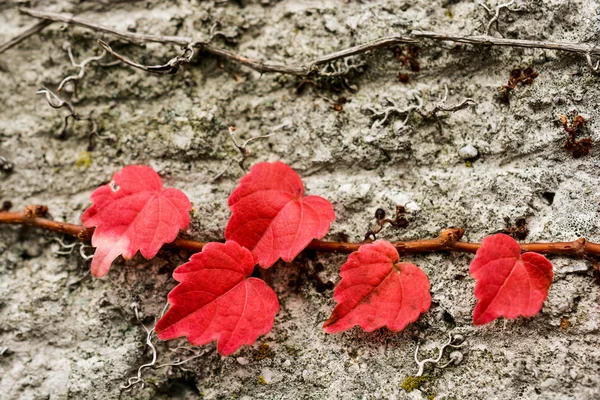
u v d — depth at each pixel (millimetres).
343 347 617
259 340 620
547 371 606
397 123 628
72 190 637
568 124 619
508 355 609
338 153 629
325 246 620
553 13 624
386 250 605
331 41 634
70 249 631
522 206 618
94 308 626
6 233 635
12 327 627
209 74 638
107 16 640
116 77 638
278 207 612
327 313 620
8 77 640
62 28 638
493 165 625
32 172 638
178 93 637
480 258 598
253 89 636
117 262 628
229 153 634
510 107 624
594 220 613
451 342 612
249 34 638
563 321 608
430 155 627
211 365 621
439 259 618
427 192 625
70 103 638
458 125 627
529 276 600
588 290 608
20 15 640
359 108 631
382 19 632
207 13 637
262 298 605
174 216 612
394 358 614
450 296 615
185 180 634
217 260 603
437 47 628
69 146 638
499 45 620
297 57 635
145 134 636
